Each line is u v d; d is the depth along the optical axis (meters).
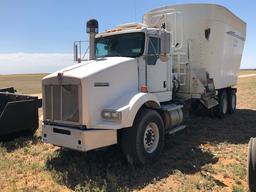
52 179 6.32
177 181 6.28
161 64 8.39
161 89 8.45
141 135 6.95
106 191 5.73
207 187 5.97
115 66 6.99
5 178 6.38
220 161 7.51
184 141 9.18
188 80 10.32
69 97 6.57
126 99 6.91
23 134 9.50
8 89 12.24
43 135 7.11
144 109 7.31
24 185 6.09
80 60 8.42
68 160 7.36
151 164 7.20
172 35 9.67
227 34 12.32
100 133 6.48
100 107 6.66
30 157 7.77
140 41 7.73
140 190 5.87
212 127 11.13
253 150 5.53
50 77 6.88
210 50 10.92
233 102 14.46
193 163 7.25
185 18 10.45
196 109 12.35
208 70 11.08
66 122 6.66
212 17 10.63
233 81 14.38
